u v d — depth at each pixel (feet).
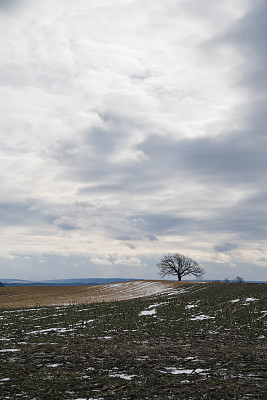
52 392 26.81
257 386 27.78
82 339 55.62
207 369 33.96
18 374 32.30
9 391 27.04
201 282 257.14
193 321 73.05
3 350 45.52
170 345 48.93
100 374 32.30
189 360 38.22
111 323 73.20
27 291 247.09
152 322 73.56
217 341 52.39
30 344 50.70
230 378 30.27
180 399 25.04
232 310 80.79
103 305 107.65
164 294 189.16
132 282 290.76
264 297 95.55
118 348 46.55
